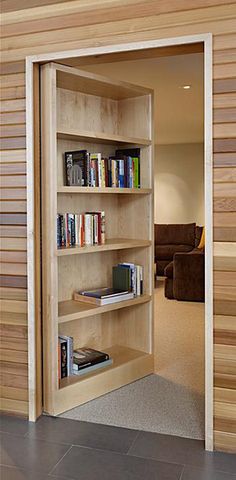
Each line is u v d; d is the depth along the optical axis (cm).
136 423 313
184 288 694
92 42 296
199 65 492
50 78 312
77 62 317
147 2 284
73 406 336
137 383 382
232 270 274
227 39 269
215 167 274
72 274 381
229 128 271
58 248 333
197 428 307
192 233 995
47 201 319
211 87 272
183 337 506
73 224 352
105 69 507
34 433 300
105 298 365
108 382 362
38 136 318
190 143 1039
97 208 397
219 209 275
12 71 316
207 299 279
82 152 351
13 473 257
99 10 294
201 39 273
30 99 310
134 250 409
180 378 392
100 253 404
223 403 279
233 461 270
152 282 401
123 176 387
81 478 252
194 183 1042
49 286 321
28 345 318
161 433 301
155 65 493
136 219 407
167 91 600
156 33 283
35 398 318
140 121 400
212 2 271
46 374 326
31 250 315
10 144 318
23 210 317
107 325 415
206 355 281
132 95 394
